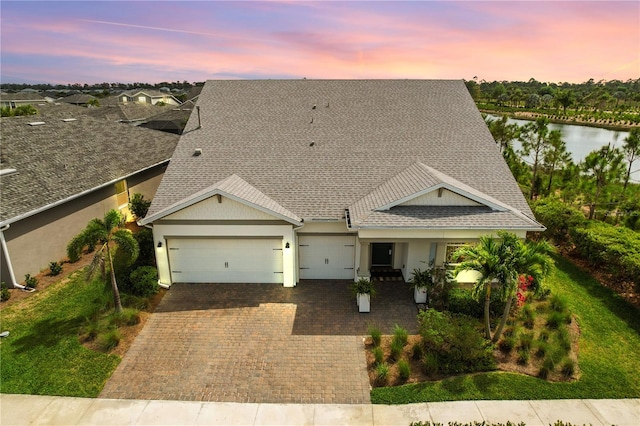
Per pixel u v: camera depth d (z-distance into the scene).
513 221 15.49
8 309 15.12
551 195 24.44
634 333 13.77
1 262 16.08
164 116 50.69
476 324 14.06
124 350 13.22
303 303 16.19
